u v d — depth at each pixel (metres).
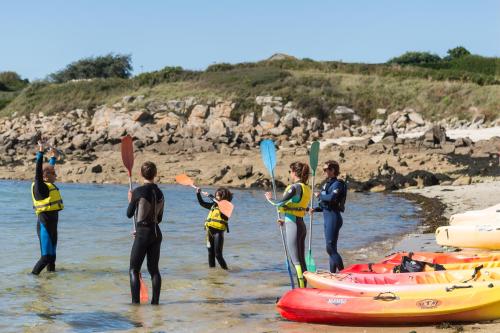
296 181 8.86
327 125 46.62
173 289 9.59
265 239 14.53
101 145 40.91
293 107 48.69
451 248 12.10
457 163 29.17
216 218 11.06
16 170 34.97
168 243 13.88
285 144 39.44
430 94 50.34
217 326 7.34
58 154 10.70
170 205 22.06
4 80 81.06
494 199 20.55
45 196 10.45
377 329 6.84
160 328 7.32
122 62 74.06
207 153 36.81
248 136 42.78
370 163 29.83
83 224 17.20
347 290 7.26
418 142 33.41
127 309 8.30
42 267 10.48
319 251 12.62
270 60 61.66
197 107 48.75
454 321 6.86
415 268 8.12
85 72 73.12
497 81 52.69
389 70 56.44
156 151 38.44
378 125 47.44
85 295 9.14
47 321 7.66
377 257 11.88
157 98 51.97
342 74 55.56
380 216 18.19
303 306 7.19
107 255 12.39
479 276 7.48
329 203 9.09
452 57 78.25
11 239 14.33
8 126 54.72
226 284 9.94
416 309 6.79
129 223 17.47
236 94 51.16
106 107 52.03
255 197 24.56
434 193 23.38
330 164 9.23
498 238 11.05
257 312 8.09
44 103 56.66
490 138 34.38
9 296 8.98
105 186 29.58
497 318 6.86
